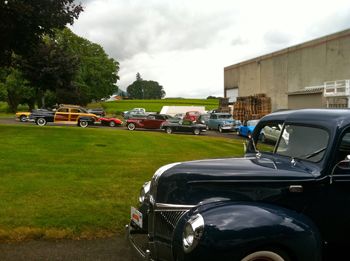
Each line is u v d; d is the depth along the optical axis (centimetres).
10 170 1147
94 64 7838
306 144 505
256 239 403
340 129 471
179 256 417
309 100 3994
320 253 431
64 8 2586
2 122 4234
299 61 4522
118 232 689
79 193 905
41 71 2977
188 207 461
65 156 1482
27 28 2439
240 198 462
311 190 465
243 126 3284
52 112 3938
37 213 751
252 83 5562
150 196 503
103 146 1881
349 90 2988
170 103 11788
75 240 651
